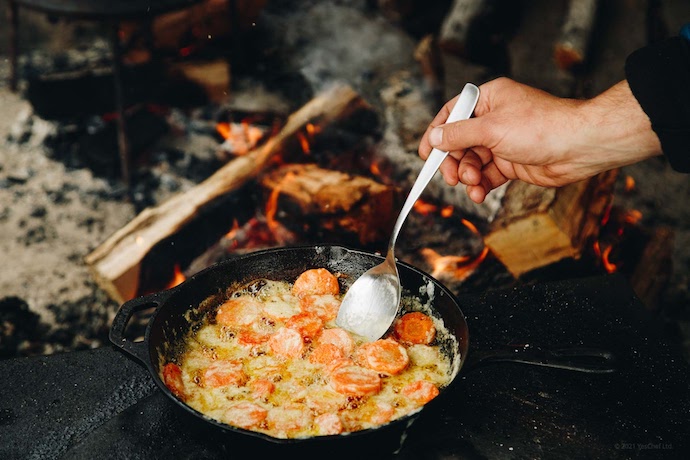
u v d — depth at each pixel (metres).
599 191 1.15
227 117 1.62
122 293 1.13
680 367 0.81
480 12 1.70
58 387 0.77
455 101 0.90
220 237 1.21
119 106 1.39
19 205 1.43
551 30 1.80
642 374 0.80
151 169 1.51
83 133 1.59
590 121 0.79
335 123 1.33
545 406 0.77
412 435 0.69
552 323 0.86
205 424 0.65
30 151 1.57
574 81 1.72
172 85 1.58
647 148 0.80
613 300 0.88
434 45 1.74
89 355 0.80
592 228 1.10
